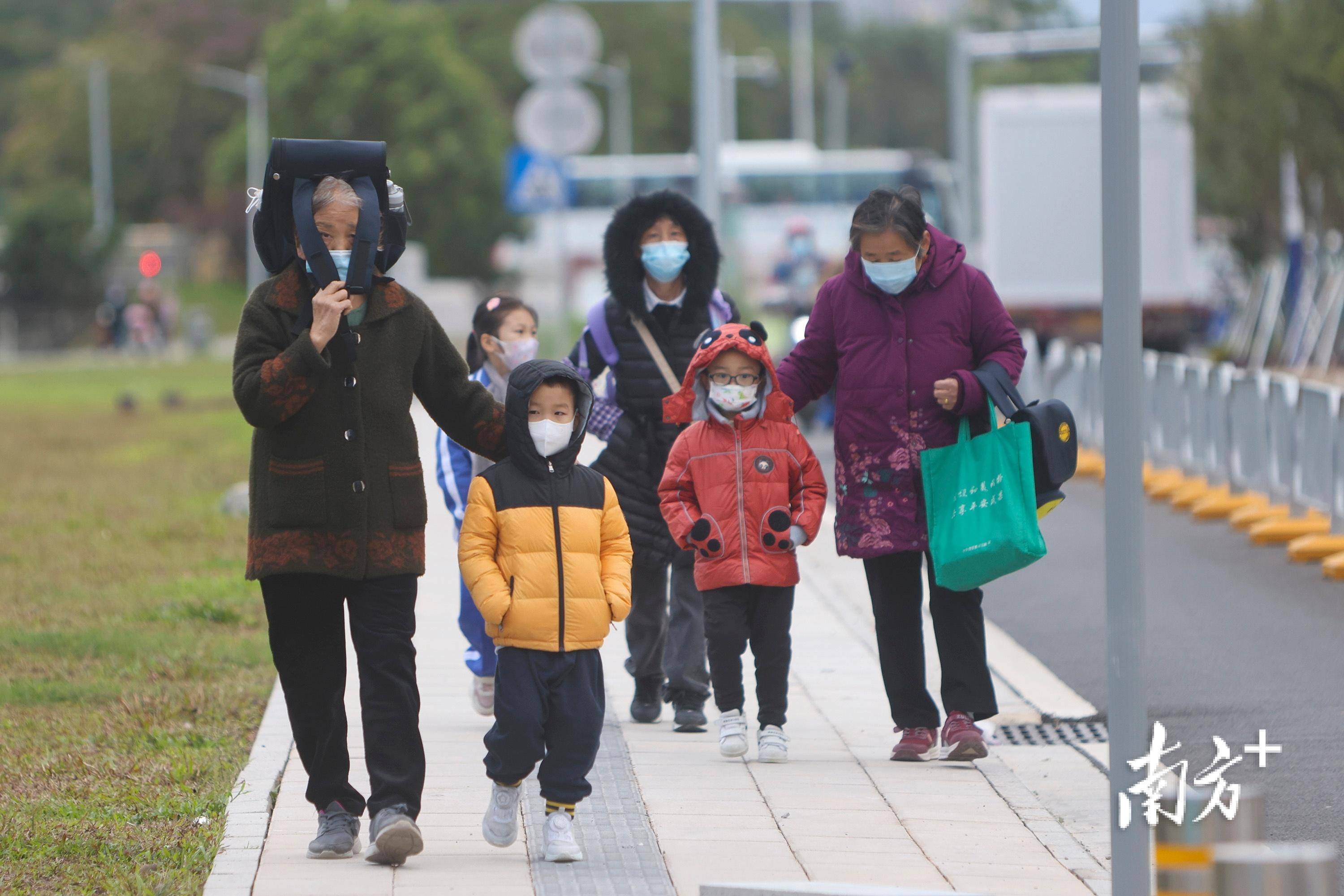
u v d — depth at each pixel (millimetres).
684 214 22312
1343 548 37188
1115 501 13039
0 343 179375
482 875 15953
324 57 190750
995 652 28828
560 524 16578
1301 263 88375
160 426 78688
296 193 15805
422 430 58031
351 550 15602
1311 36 81375
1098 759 21859
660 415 22422
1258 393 43062
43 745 21672
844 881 16156
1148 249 94250
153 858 16750
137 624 30375
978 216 136000
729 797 19219
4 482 54875
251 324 15766
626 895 15453
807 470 21156
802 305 87688
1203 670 26766
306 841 17094
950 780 20109
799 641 29219
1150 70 97062
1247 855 10023
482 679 22656
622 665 27281
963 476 20328
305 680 16219
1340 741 22156
